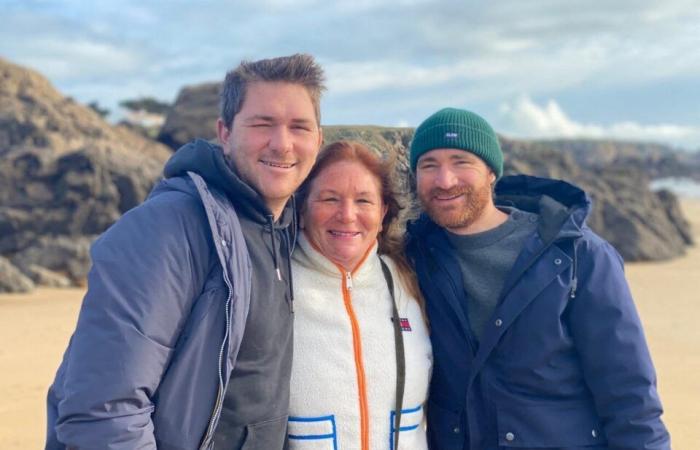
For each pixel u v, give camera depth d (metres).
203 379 0.87
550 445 1.06
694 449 2.15
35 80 11.03
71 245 6.77
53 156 7.74
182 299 0.87
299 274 1.08
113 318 0.82
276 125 0.97
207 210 0.89
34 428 2.26
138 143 10.68
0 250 7.00
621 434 1.04
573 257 1.08
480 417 1.10
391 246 1.18
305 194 1.10
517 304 1.07
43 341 3.65
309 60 1.00
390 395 1.06
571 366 1.08
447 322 1.14
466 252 1.15
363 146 1.13
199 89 11.88
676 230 9.69
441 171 1.15
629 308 1.06
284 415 0.96
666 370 3.10
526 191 1.29
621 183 9.71
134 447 0.81
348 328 1.06
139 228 0.87
